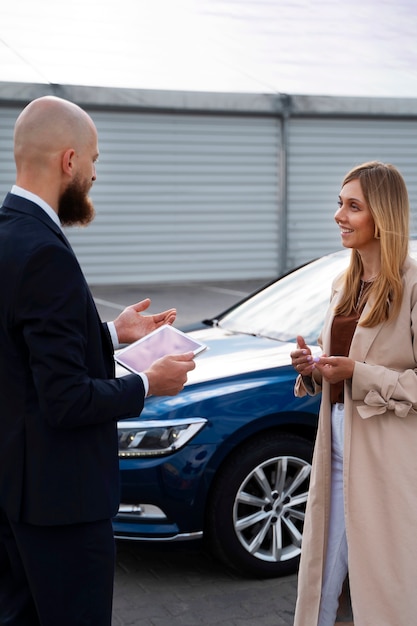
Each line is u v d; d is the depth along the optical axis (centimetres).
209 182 1972
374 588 338
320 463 354
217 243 2005
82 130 292
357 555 339
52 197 290
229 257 2022
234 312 634
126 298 1714
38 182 288
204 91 1809
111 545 298
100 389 277
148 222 1939
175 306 1600
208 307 1587
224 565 511
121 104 1755
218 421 471
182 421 467
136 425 466
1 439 285
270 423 483
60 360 268
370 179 338
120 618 446
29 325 270
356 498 339
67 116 290
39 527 287
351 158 2075
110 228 1911
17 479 283
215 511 476
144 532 466
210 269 2008
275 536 491
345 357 341
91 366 287
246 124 1981
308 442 497
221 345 559
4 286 273
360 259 355
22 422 281
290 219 2059
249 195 2014
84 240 1897
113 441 297
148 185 1923
